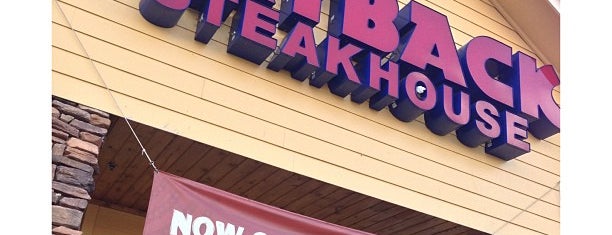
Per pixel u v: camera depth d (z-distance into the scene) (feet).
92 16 15.03
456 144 19.01
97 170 13.55
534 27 22.62
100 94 14.21
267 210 13.38
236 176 16.60
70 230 12.27
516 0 22.18
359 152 17.06
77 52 14.40
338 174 16.40
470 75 19.15
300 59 16.69
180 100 15.15
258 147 15.62
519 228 18.71
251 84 16.37
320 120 16.90
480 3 22.52
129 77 14.78
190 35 16.16
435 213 17.37
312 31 17.04
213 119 15.35
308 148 16.33
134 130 14.69
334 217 18.61
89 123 13.73
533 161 20.34
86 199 12.81
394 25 18.49
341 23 17.76
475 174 18.79
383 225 18.58
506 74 20.59
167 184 12.94
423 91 18.22
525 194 19.47
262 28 16.21
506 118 19.15
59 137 13.17
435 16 19.45
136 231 20.44
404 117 18.20
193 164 16.21
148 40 15.49
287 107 16.57
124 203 20.15
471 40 19.93
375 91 17.34
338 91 17.43
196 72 15.72
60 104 13.55
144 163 16.63
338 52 17.22
